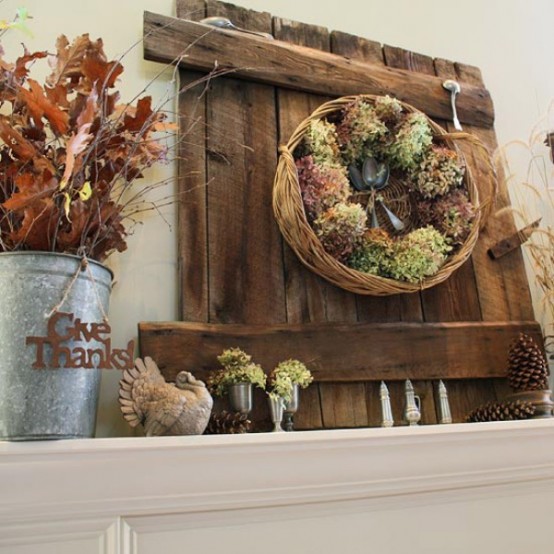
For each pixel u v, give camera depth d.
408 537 1.04
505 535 1.12
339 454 0.95
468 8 1.77
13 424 0.77
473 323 1.37
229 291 1.18
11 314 0.80
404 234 1.37
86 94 0.97
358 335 1.25
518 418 1.20
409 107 1.42
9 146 0.93
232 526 0.91
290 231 1.22
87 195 0.84
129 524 0.85
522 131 1.71
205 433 1.01
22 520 0.78
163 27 1.27
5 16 1.20
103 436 1.04
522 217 1.53
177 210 1.20
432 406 1.29
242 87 1.33
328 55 1.44
